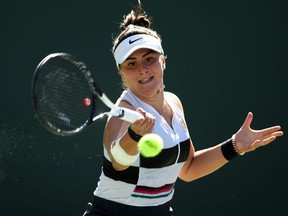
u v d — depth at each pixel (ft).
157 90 34.60
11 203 65.72
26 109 67.26
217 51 69.51
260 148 67.92
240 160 67.62
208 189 67.10
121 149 30.40
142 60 34.06
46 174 66.18
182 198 66.90
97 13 68.69
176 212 66.59
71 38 68.54
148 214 35.04
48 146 66.49
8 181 65.87
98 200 35.27
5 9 68.64
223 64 69.41
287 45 69.51
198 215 66.80
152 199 34.71
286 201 67.51
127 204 34.47
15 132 67.05
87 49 68.49
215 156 39.19
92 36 68.54
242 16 69.77
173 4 69.41
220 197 67.21
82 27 68.59
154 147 30.83
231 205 67.15
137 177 33.42
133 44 33.99
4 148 66.49
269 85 69.51
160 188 34.76
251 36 69.67
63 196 66.03
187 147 35.68
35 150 66.49
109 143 32.40
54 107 31.32
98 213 35.17
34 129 66.85
